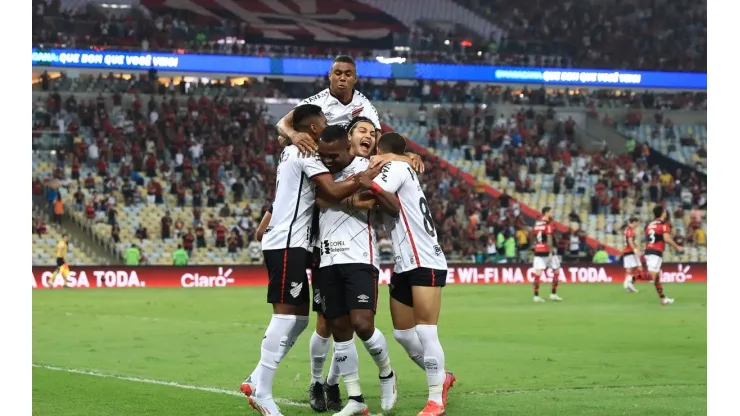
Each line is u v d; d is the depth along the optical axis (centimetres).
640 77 5228
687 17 5659
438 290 858
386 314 2173
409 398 983
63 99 4453
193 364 1264
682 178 4659
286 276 846
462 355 1372
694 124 5194
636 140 4906
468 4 5481
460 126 4859
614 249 4181
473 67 5056
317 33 5141
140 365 1254
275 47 5112
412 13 5309
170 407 927
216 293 2911
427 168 4394
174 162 4181
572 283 3484
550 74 5138
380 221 902
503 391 1027
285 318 848
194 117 4450
